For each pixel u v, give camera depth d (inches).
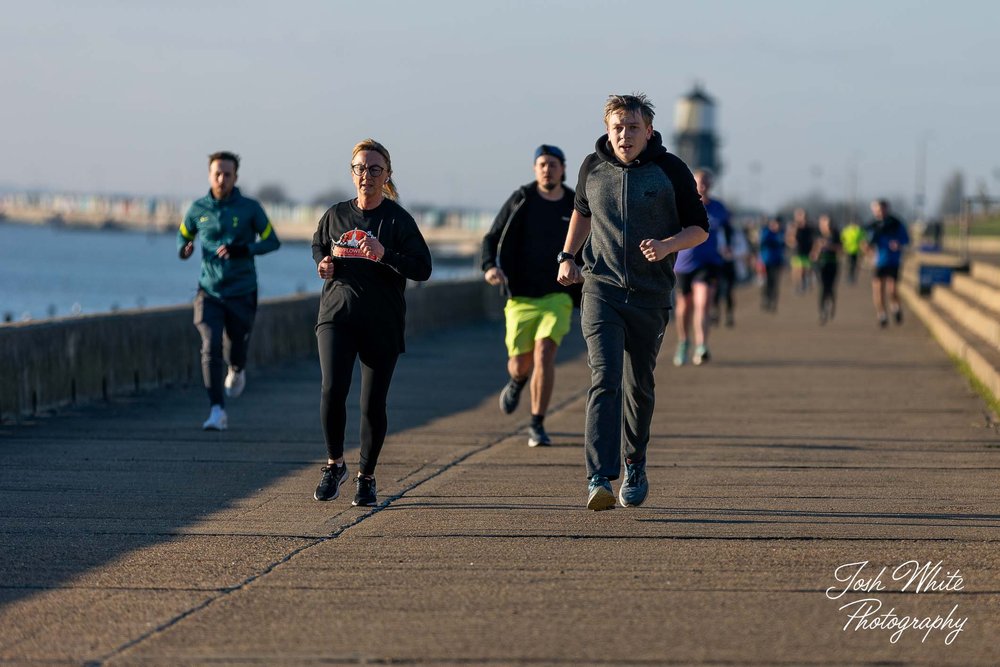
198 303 787.4
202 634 362.6
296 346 1247.5
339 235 534.9
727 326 1708.9
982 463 650.2
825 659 340.5
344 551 459.5
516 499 556.1
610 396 505.7
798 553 454.0
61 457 671.1
